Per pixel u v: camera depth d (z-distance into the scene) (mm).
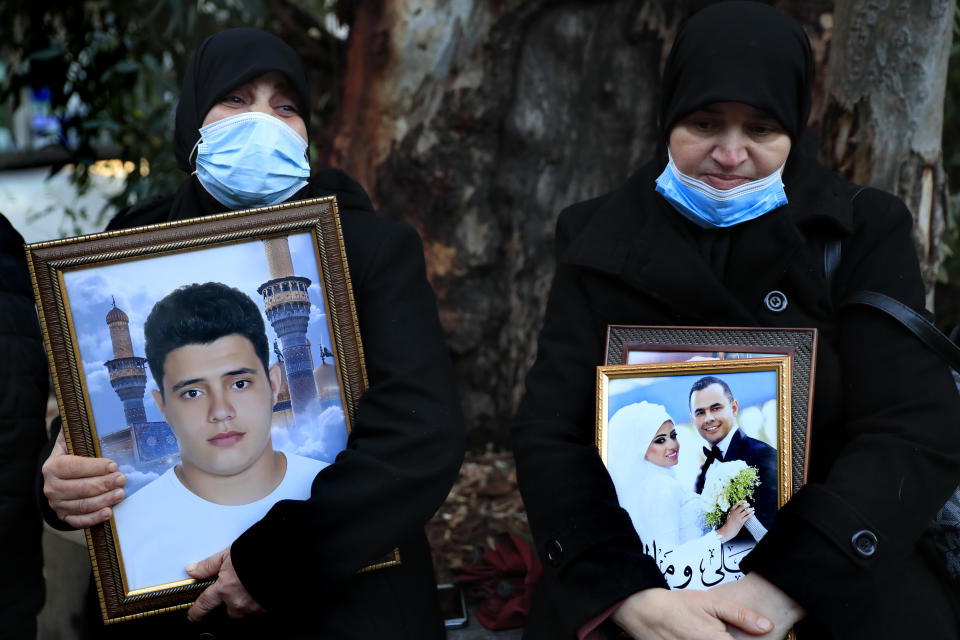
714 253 1687
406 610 1687
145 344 1584
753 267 1643
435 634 1729
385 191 3248
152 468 1585
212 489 1598
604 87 3209
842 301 1628
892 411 1539
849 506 1444
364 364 1650
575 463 1582
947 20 2115
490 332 3332
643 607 1453
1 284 1805
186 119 1790
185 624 1644
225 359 1599
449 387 1705
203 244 1593
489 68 3117
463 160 3178
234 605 1536
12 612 1791
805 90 1598
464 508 2924
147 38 4141
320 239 1621
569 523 1530
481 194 3221
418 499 1588
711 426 1576
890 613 1509
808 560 1430
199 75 1770
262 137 1704
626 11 3150
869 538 1428
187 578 1581
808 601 1412
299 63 1818
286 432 1619
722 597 1451
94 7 4082
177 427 1590
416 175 3193
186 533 1589
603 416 1595
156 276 1590
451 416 1663
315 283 1631
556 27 3162
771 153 1579
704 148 1588
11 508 1739
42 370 1827
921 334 1541
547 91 3205
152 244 1579
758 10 1581
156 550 1580
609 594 1463
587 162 3262
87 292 1570
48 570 2469
